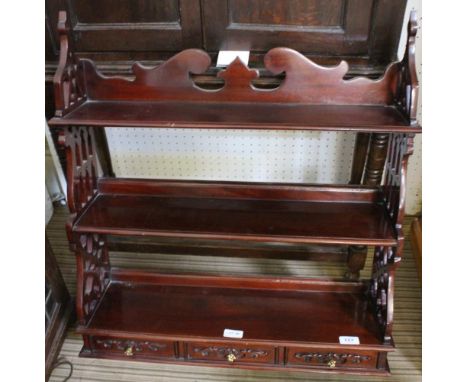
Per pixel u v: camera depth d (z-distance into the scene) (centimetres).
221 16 127
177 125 115
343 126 111
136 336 141
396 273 193
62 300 164
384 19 123
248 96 126
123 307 153
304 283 159
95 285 153
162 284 164
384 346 136
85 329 143
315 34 128
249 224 136
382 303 141
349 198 147
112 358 147
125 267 196
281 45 130
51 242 215
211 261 200
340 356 140
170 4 129
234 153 192
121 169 202
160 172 201
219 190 150
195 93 127
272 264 197
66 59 118
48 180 236
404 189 122
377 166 154
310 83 123
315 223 136
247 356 143
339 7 124
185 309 152
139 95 129
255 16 127
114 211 143
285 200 149
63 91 118
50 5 130
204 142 190
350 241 127
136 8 130
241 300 156
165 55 136
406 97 114
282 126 112
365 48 128
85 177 142
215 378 149
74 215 135
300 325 145
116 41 135
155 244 190
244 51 132
